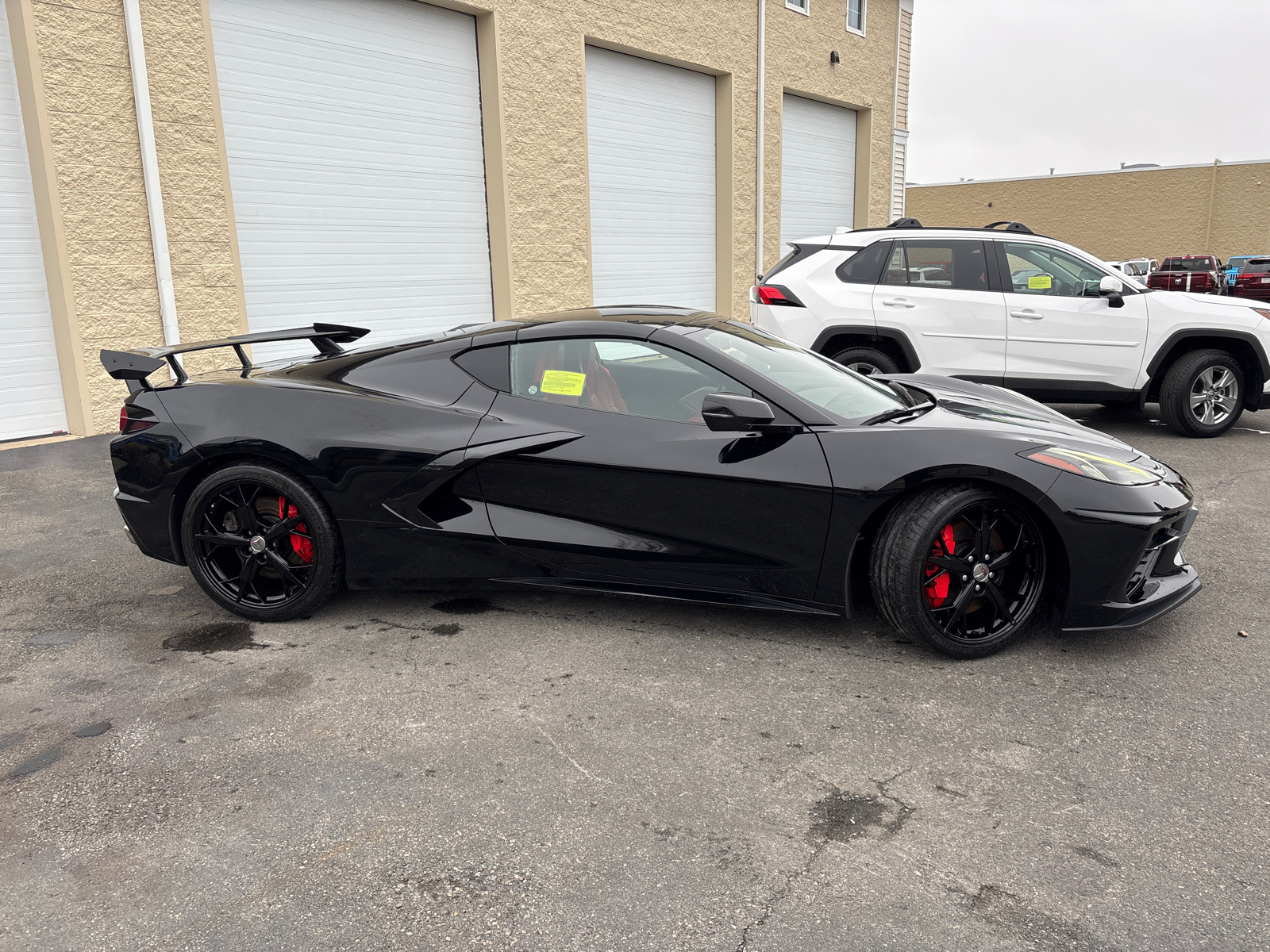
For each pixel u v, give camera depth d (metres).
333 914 1.86
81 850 2.09
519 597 3.67
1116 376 6.77
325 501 3.32
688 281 13.24
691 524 3.12
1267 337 6.59
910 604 2.95
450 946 1.77
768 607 3.14
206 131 7.55
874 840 2.09
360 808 2.24
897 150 16.95
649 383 3.25
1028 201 40.62
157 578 3.98
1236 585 3.72
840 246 7.23
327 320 8.88
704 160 13.12
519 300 10.44
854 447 2.98
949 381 4.35
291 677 2.98
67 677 3.00
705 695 2.82
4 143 6.64
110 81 6.95
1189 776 2.34
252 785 2.34
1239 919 1.81
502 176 10.00
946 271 6.95
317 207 8.65
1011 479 2.85
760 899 1.89
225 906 1.89
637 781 2.35
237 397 3.38
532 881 1.96
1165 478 3.13
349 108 8.78
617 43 11.09
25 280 6.87
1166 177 37.59
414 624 3.42
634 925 1.82
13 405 6.92
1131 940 1.76
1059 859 2.01
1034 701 2.76
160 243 7.30
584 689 2.87
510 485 3.24
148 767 2.44
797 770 2.39
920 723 2.63
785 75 13.86
